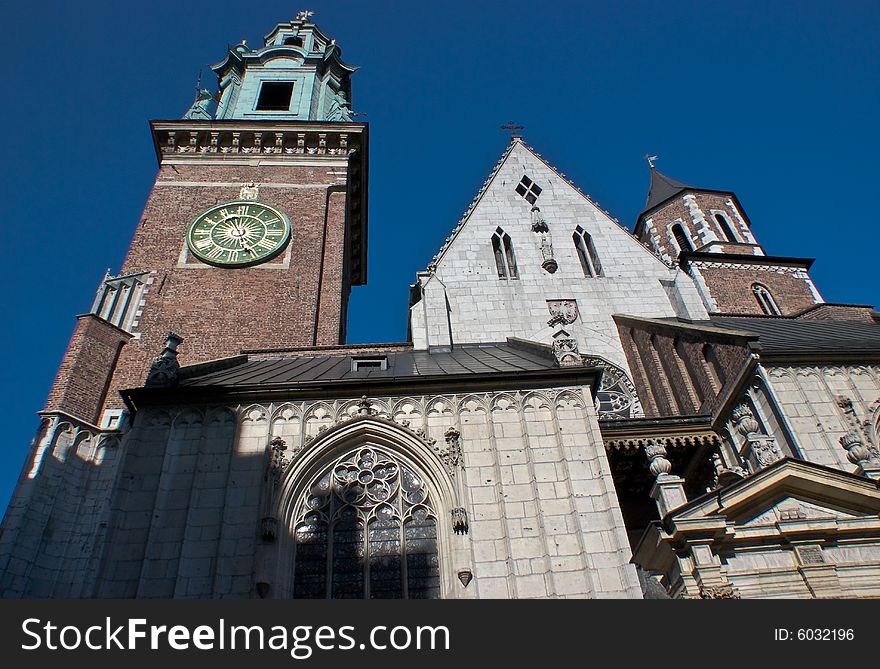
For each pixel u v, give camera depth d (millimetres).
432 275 31875
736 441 22188
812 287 41656
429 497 17672
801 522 15609
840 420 21016
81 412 24734
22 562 19953
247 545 16406
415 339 29219
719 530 15250
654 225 49219
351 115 45969
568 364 20516
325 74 48406
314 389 19359
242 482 17578
